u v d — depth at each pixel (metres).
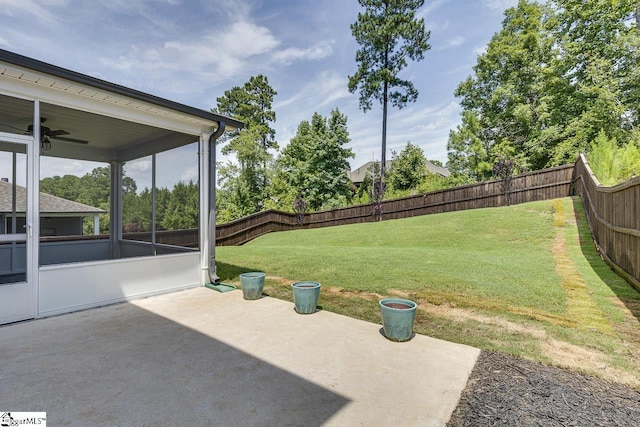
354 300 4.33
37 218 3.67
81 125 5.06
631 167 7.82
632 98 13.77
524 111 16.19
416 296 4.32
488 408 1.96
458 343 2.92
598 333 3.04
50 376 2.35
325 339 3.04
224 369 2.46
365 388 2.19
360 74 21.02
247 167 21.84
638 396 2.08
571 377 2.31
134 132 5.60
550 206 9.88
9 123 3.57
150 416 1.89
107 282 4.24
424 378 2.32
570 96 15.71
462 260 6.32
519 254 6.81
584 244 6.86
